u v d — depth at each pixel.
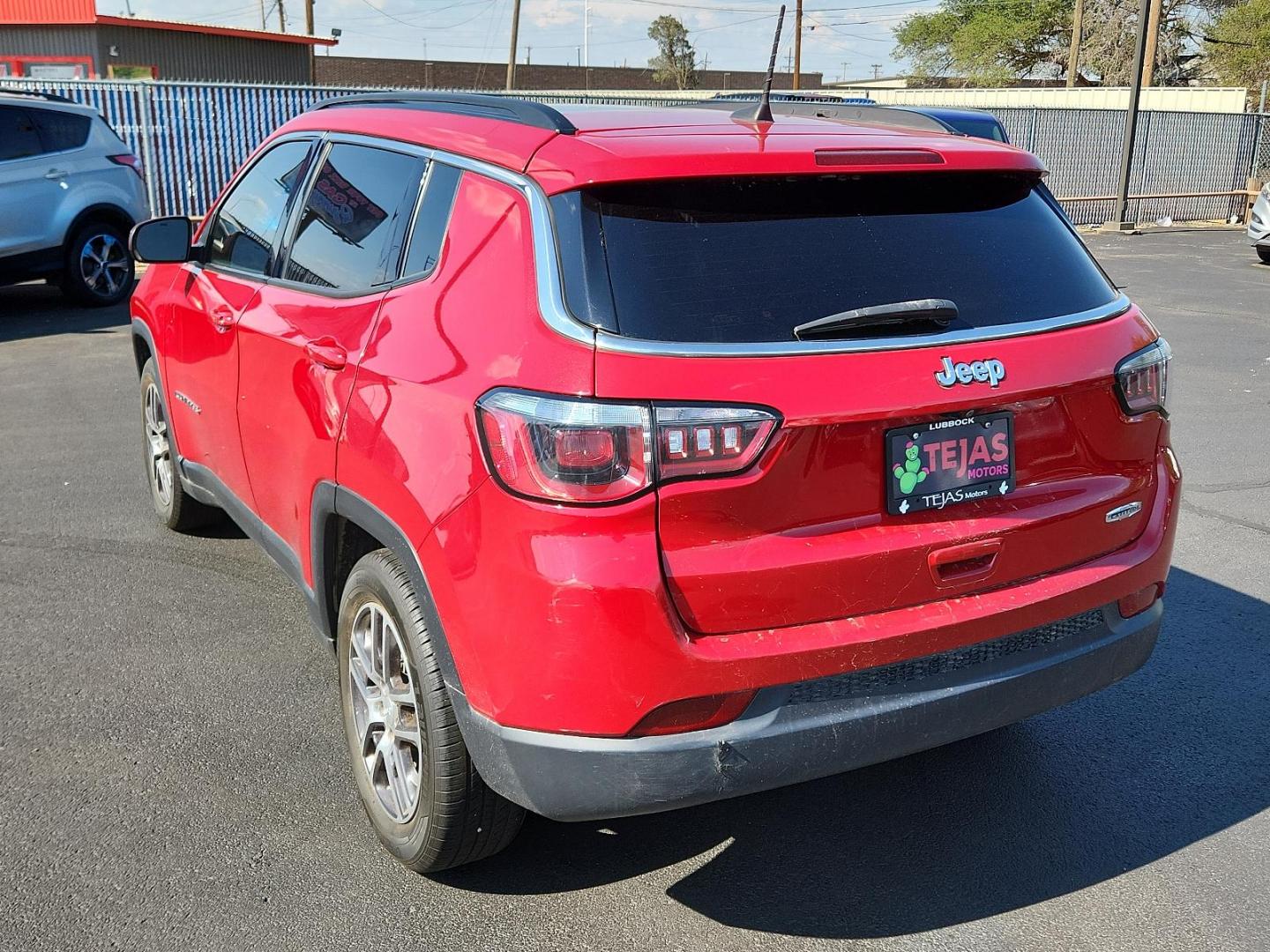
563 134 2.66
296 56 29.92
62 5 25.48
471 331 2.55
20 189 10.92
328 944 2.67
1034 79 53.62
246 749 3.51
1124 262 17.14
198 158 16.38
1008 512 2.64
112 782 3.32
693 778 2.37
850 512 2.45
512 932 2.73
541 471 2.29
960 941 2.71
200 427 4.32
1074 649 2.79
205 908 2.79
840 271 2.53
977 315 2.62
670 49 71.75
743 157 2.52
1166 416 2.99
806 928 2.76
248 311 3.70
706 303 2.38
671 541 2.31
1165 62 48.62
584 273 2.39
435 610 2.56
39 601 4.55
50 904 2.78
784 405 2.33
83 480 6.11
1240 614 4.60
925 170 2.72
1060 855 3.05
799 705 2.44
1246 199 25.28
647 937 2.72
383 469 2.71
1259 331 11.16
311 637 4.28
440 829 2.70
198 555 5.07
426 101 3.38
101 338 10.18
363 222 3.23
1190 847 3.08
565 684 2.32
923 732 2.57
